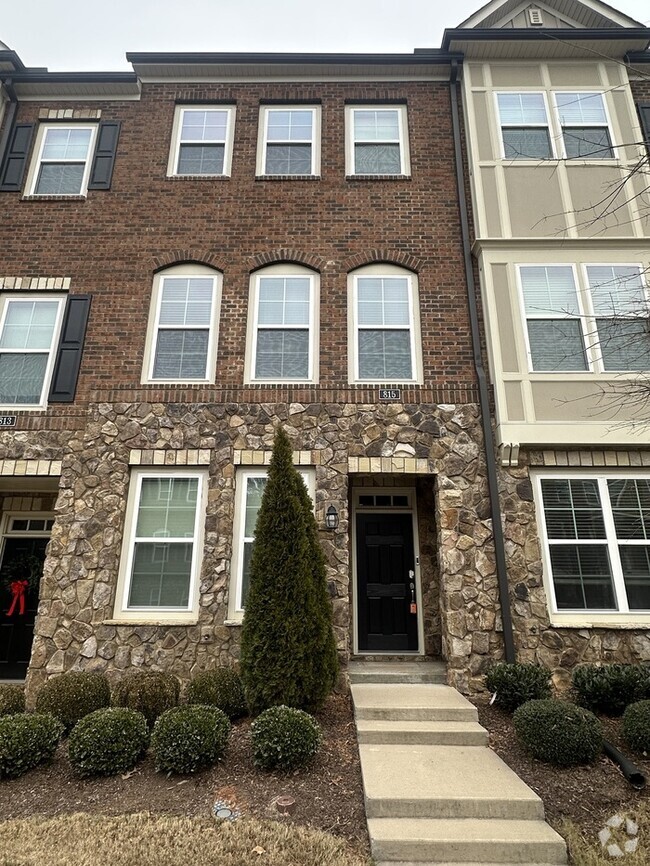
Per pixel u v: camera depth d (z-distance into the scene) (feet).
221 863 12.30
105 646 23.25
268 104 33.06
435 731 18.60
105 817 14.10
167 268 29.35
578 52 31.68
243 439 26.03
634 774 15.62
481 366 26.99
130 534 25.14
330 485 25.31
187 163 31.86
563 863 13.07
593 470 25.70
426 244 29.50
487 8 33.14
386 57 32.37
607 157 30.17
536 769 16.62
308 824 14.03
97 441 26.00
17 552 29.37
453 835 13.39
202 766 16.47
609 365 26.66
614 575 24.31
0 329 28.43
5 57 31.89
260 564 20.99
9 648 28.27
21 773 16.35
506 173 29.76
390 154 32.07
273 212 30.14
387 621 27.61
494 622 23.58
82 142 32.37
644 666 21.67
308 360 27.84
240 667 20.76
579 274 27.96
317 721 19.47
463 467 25.63
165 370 27.76
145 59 32.17
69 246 29.50
